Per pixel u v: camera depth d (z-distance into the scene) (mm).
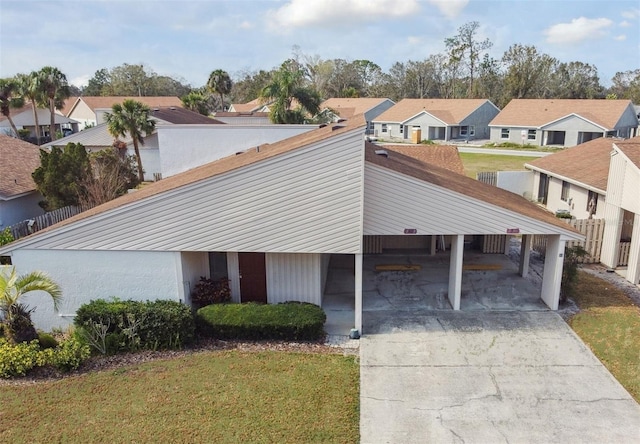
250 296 13969
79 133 35406
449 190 12945
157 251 12383
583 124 49562
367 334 12352
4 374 10500
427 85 98062
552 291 13523
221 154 21469
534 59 77062
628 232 18250
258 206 11945
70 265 12570
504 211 13023
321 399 9578
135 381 10312
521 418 8984
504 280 15961
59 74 48812
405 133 61875
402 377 10375
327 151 11445
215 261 14016
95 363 11148
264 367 10789
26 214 23156
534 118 53844
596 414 9078
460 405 9398
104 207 13672
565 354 11234
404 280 16047
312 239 12070
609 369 10594
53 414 9203
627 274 16172
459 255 13383
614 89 96438
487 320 13016
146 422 8898
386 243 19203
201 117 38125
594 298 14422
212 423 8844
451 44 92250
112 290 12711
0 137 27406
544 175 26562
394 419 8984
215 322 12008
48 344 11648
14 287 11289
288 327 11898
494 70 90000
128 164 28922
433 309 13773
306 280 13602
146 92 101812
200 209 12055
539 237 18891
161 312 11625
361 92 98812
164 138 21391
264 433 8555
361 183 11578
